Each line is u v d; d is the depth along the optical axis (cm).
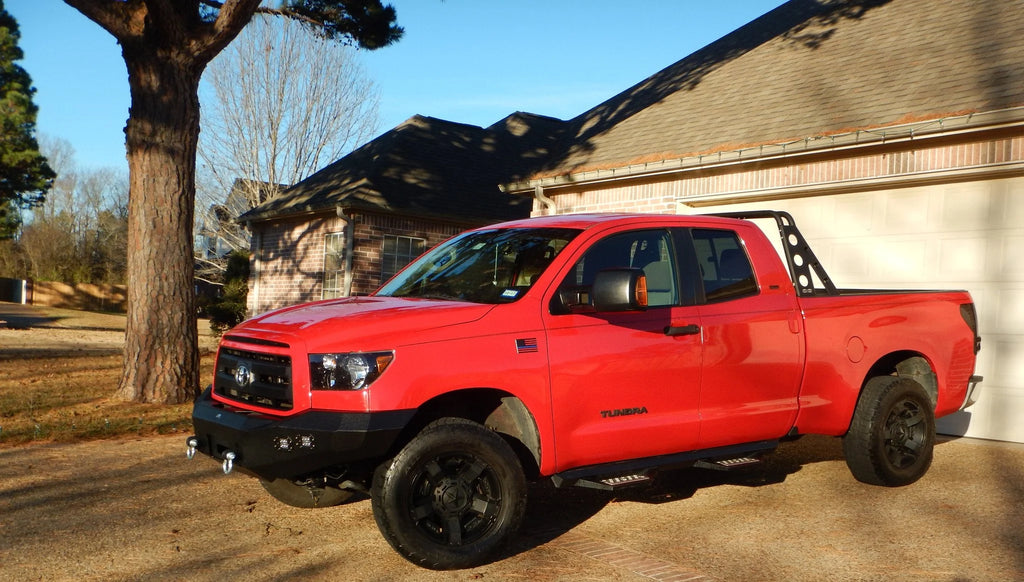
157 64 956
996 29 960
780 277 568
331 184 1703
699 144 1060
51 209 6016
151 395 962
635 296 439
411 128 1838
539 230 533
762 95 1122
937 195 831
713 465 525
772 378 546
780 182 938
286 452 413
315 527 508
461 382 433
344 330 430
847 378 584
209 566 434
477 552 430
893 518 533
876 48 1084
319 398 418
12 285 5091
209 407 471
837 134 856
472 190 1723
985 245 796
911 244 849
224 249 3906
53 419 852
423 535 422
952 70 905
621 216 542
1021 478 646
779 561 449
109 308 5209
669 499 588
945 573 430
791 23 1385
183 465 665
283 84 3067
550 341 463
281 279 1819
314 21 1228
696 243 543
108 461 677
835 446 779
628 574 428
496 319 454
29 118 2833
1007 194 782
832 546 475
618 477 490
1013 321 781
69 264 5891
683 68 1488
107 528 496
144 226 969
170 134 965
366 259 1570
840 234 907
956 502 573
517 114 2078
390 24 1236
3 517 515
